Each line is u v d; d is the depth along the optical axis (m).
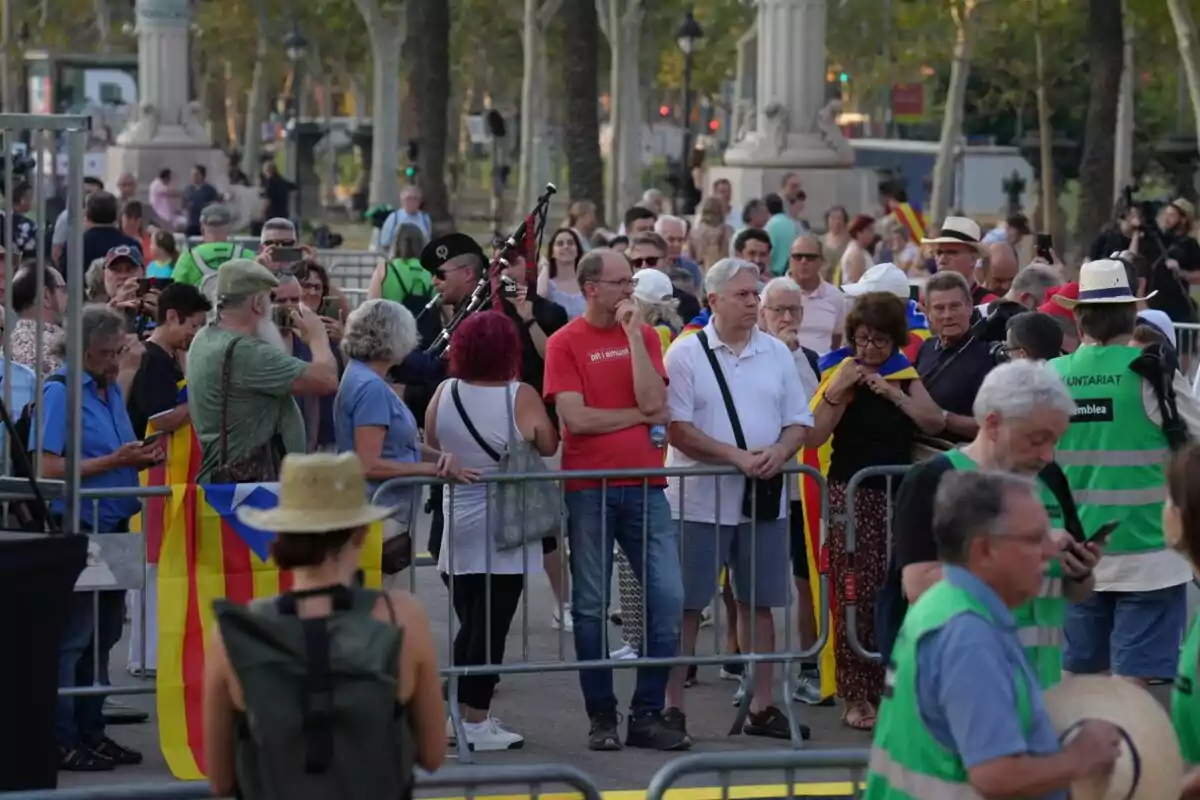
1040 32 67.62
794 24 46.53
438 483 12.45
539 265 20.62
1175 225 33.06
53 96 73.12
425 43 48.62
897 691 7.20
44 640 9.48
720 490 13.04
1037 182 75.56
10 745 9.39
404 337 12.98
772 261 32.16
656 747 12.88
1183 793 7.98
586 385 12.91
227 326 12.12
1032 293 17.05
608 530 12.86
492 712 14.07
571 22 44.81
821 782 11.84
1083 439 12.30
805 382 15.16
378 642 7.12
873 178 50.72
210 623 11.79
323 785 7.03
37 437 11.06
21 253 15.29
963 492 7.16
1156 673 12.39
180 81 65.06
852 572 13.04
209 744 7.34
